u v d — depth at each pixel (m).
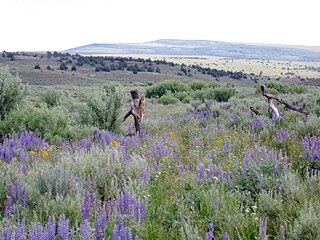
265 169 6.70
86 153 8.10
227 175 6.74
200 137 11.20
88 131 12.31
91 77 133.38
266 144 9.63
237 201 5.60
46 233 4.09
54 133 12.09
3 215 5.01
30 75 123.62
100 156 7.34
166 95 46.44
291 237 4.33
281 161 7.24
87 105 14.97
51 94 30.03
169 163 8.05
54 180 5.87
